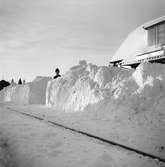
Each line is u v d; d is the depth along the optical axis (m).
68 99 14.09
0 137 6.27
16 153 4.70
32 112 12.84
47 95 18.56
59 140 5.44
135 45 23.64
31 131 6.64
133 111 8.25
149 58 19.23
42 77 26.56
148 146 4.82
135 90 9.40
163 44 18.23
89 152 4.45
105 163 3.85
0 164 4.11
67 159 4.09
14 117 10.27
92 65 15.69
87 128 7.09
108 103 9.96
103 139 5.44
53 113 12.15
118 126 7.29
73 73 16.73
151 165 3.78
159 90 8.35
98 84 12.09
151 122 7.09
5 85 50.00
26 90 25.27
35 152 4.61
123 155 4.28
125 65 22.72
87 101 11.66
